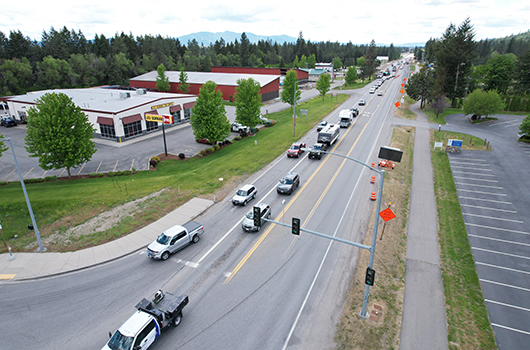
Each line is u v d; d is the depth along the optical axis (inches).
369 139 1942.7
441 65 3029.0
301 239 932.6
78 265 836.6
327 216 1061.1
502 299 724.7
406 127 2241.6
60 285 764.0
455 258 868.0
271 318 650.2
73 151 1369.3
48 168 1332.4
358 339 601.3
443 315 668.7
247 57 6786.4
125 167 1566.2
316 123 2349.9
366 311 663.8
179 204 1167.6
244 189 1174.3
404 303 698.2
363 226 1002.1
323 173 1434.5
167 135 2160.4
